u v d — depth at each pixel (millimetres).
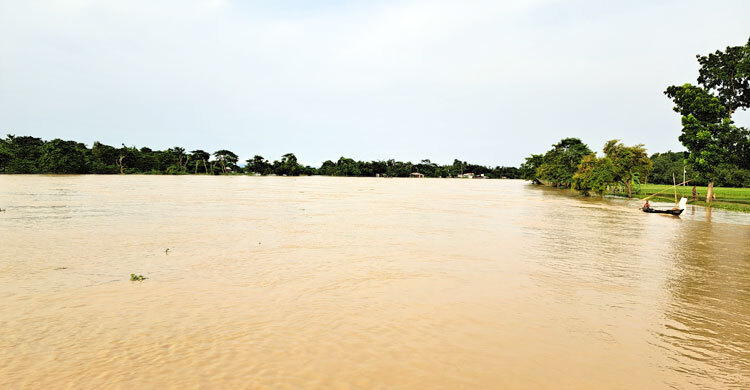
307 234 22531
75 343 8172
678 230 27000
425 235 23047
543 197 65062
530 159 135125
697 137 49844
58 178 102562
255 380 6859
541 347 8453
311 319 9727
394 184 120688
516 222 30344
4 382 6656
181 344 8219
